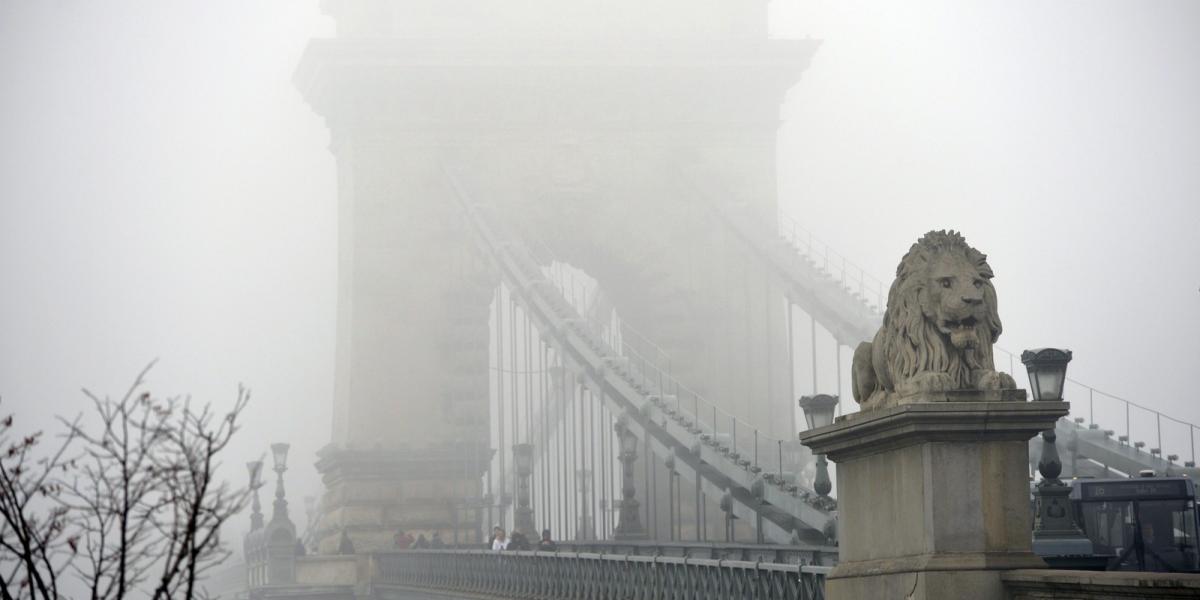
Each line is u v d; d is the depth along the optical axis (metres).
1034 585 19.47
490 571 67.25
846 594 22.08
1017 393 20.58
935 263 20.97
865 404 22.23
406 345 132.00
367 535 127.25
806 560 46.47
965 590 19.95
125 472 18.14
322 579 103.12
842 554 22.83
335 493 130.50
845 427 21.97
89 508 18.47
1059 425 71.56
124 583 18.19
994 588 19.97
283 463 103.81
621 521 76.81
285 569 102.62
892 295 21.53
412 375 131.75
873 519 21.77
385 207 133.25
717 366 135.38
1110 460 69.62
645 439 80.69
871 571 21.34
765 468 69.19
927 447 20.36
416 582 88.00
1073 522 37.16
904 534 20.88
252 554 113.12
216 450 19.28
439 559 81.25
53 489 18.92
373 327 132.00
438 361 132.25
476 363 132.00
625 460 79.44
